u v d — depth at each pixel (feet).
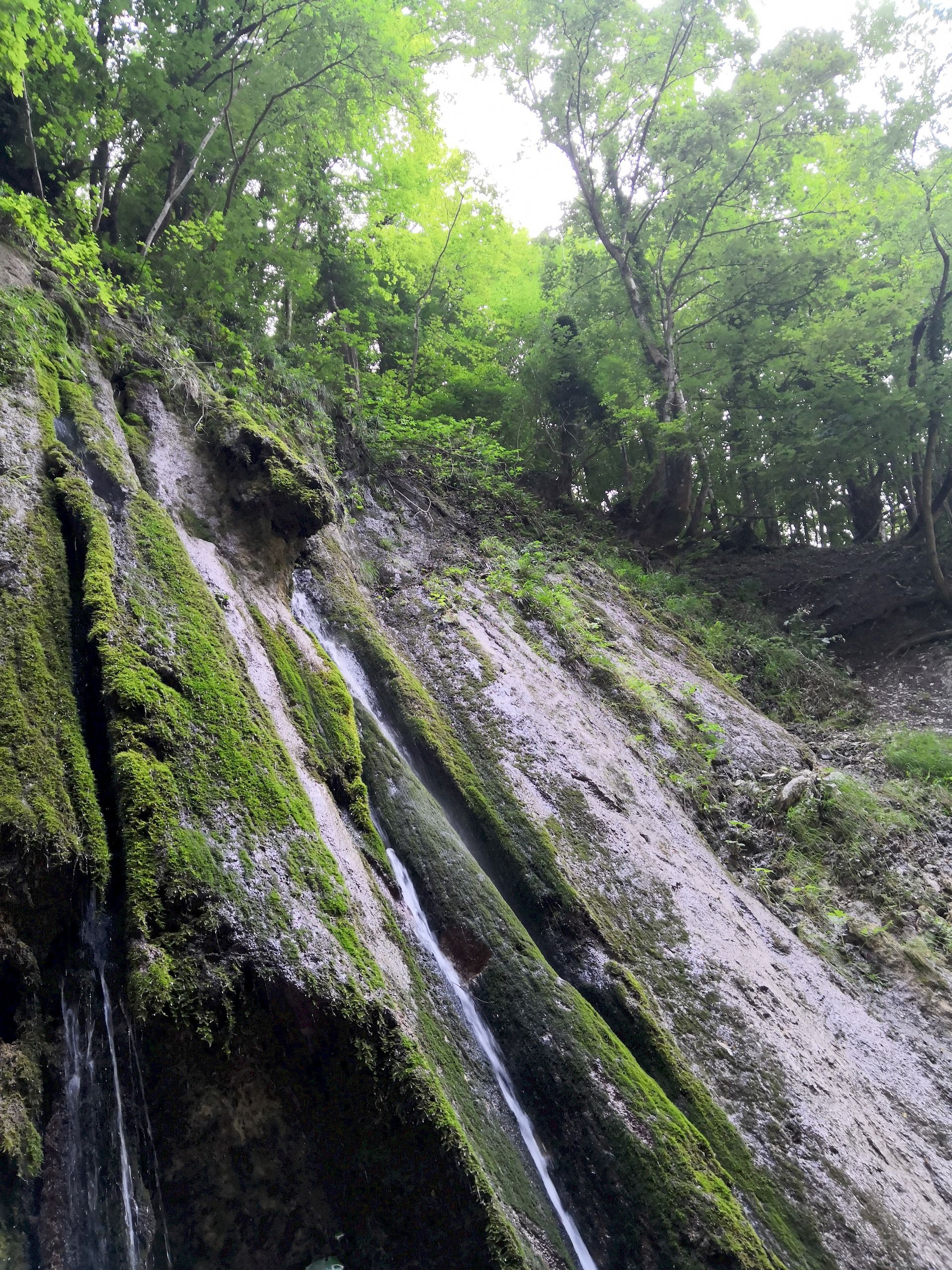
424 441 39.01
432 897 15.15
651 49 51.03
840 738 34.47
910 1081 17.85
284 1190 10.10
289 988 10.32
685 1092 13.75
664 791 23.90
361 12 32.53
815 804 26.50
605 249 58.23
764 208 52.54
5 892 9.72
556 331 52.01
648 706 27.32
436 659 23.07
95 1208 9.07
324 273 47.39
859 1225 12.94
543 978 14.34
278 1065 10.24
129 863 10.37
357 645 21.22
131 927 9.90
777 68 48.67
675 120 52.06
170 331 25.98
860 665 44.37
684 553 52.03
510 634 26.61
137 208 31.86
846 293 50.26
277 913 11.07
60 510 14.84
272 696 15.75
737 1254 11.07
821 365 47.47
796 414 48.34
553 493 52.54
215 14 32.30
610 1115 12.50
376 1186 10.22
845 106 49.32
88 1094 9.47
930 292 48.70
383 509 32.24
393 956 12.87
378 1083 10.29
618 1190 11.83
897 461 52.31
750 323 50.85
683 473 53.42
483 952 14.55
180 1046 9.61
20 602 12.69
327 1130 10.32
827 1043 17.31
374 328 49.60
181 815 11.34
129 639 13.30
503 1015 13.74
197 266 30.07
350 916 12.16
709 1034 15.31
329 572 23.00
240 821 11.97
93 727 12.03
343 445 32.65
